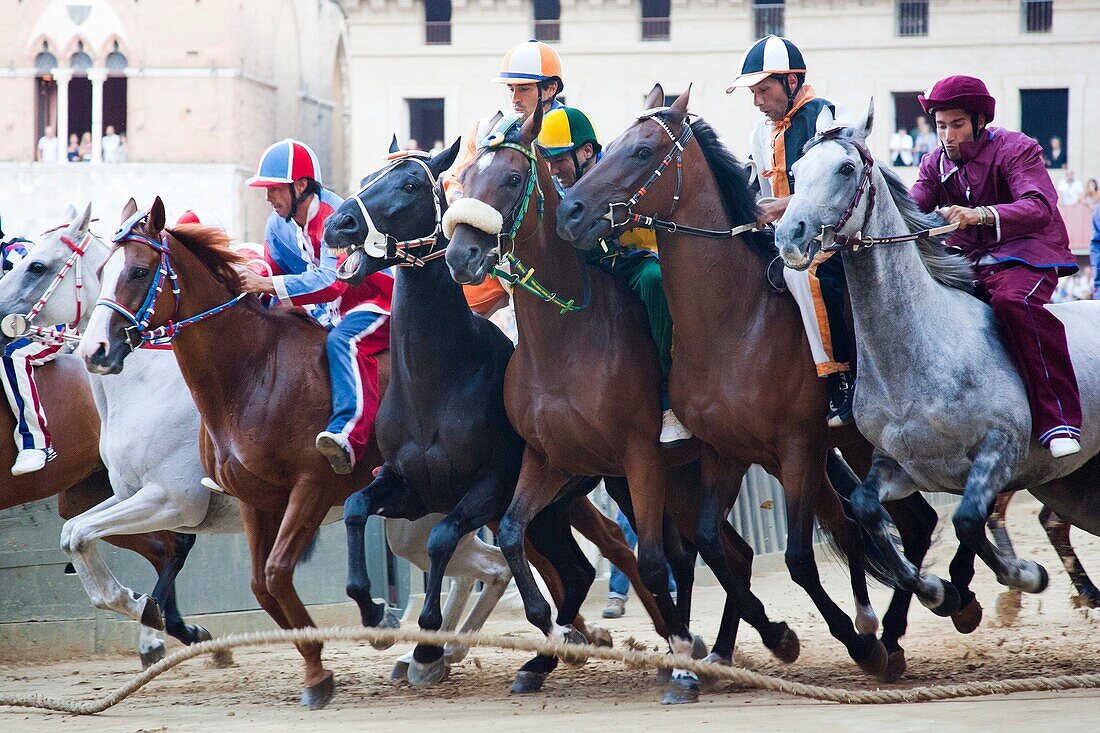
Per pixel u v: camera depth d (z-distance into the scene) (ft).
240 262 41.09
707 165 37.35
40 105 233.96
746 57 40.91
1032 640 47.70
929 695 34.32
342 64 271.28
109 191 225.76
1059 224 37.27
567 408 37.65
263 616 56.90
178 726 36.50
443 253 38.73
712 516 38.24
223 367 40.78
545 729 32.40
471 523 39.24
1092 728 28.53
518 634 56.49
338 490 41.60
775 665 43.98
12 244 48.96
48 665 52.06
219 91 228.43
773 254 38.01
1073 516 40.29
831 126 34.99
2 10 229.45
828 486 40.24
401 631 35.12
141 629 49.11
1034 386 35.37
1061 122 204.03
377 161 214.48
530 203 37.22
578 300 37.88
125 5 228.63
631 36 209.05
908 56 203.00
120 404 45.37
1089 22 200.23
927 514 43.39
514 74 44.75
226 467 41.19
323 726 35.19
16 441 47.44
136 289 39.14
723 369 36.96
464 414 39.22
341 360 41.11
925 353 35.19
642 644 52.75
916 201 37.86
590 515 45.11
